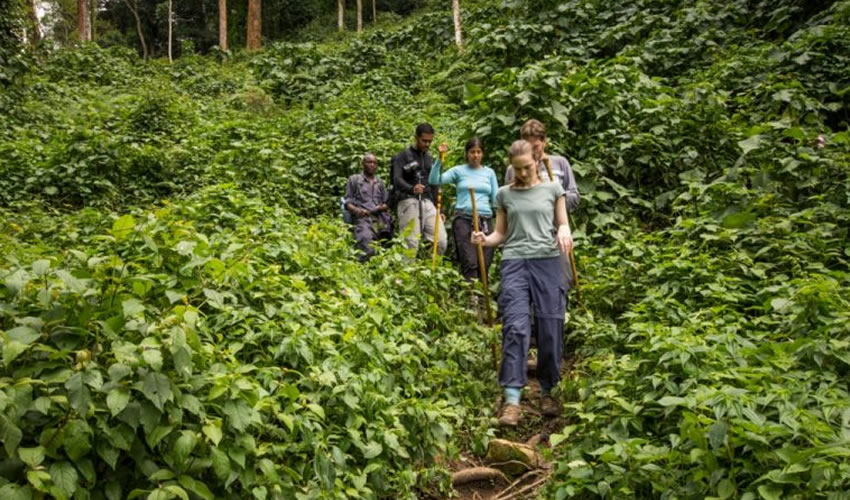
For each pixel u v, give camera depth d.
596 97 7.82
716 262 5.30
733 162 7.45
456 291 6.04
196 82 18.33
